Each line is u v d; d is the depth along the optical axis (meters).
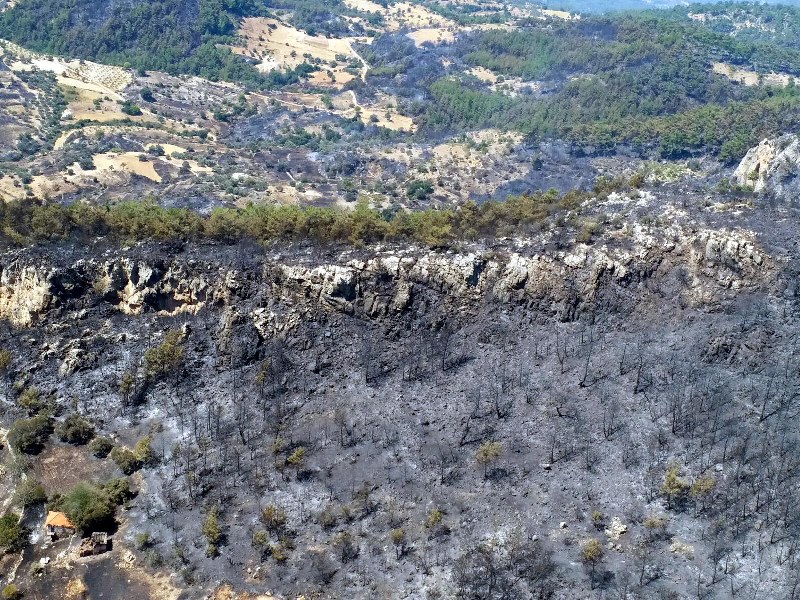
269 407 76.25
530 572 58.25
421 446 70.81
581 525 62.22
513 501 64.75
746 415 69.19
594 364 76.69
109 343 83.25
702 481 62.91
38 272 84.31
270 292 83.62
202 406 77.56
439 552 61.22
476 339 80.88
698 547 59.34
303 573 60.97
